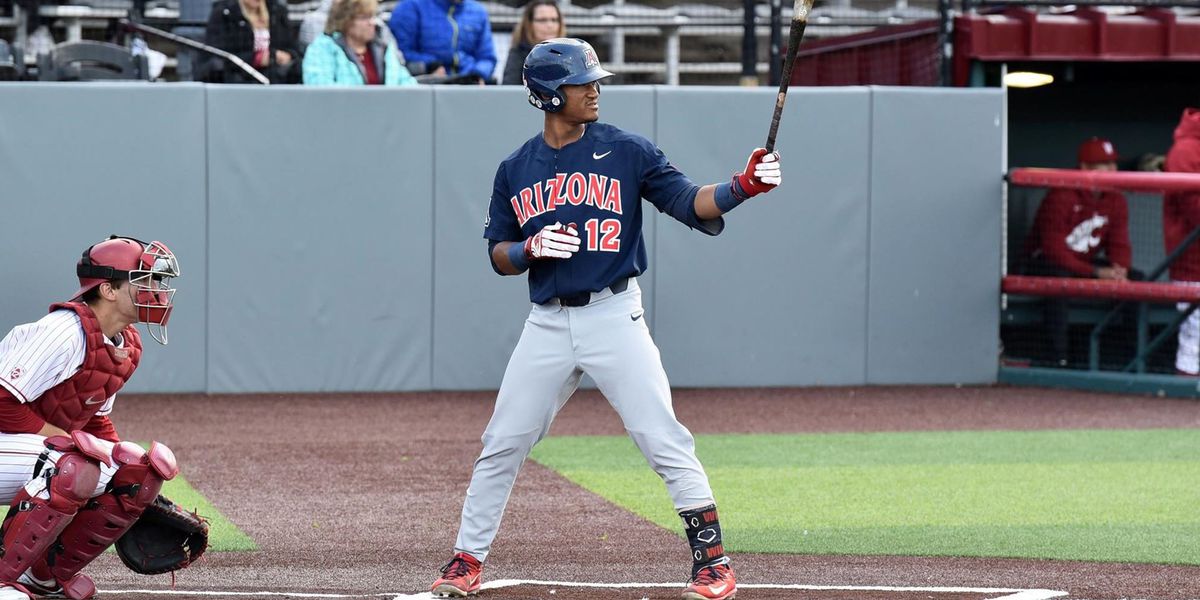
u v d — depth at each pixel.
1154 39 43.16
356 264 40.34
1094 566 20.05
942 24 43.03
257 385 40.19
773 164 16.05
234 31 41.91
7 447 15.74
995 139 42.41
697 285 41.50
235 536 22.09
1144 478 28.09
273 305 40.09
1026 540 22.00
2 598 15.44
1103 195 41.16
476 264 40.75
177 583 18.47
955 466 29.58
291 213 39.97
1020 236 42.88
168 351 39.75
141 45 44.53
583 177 16.88
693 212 16.69
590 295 16.86
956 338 42.72
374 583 18.59
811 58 51.09
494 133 40.47
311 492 26.22
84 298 15.89
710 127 40.94
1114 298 40.47
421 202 40.44
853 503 25.45
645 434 16.97
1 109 38.53
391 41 41.91
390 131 40.16
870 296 42.25
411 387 40.88
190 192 39.47
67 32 46.34
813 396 40.47
